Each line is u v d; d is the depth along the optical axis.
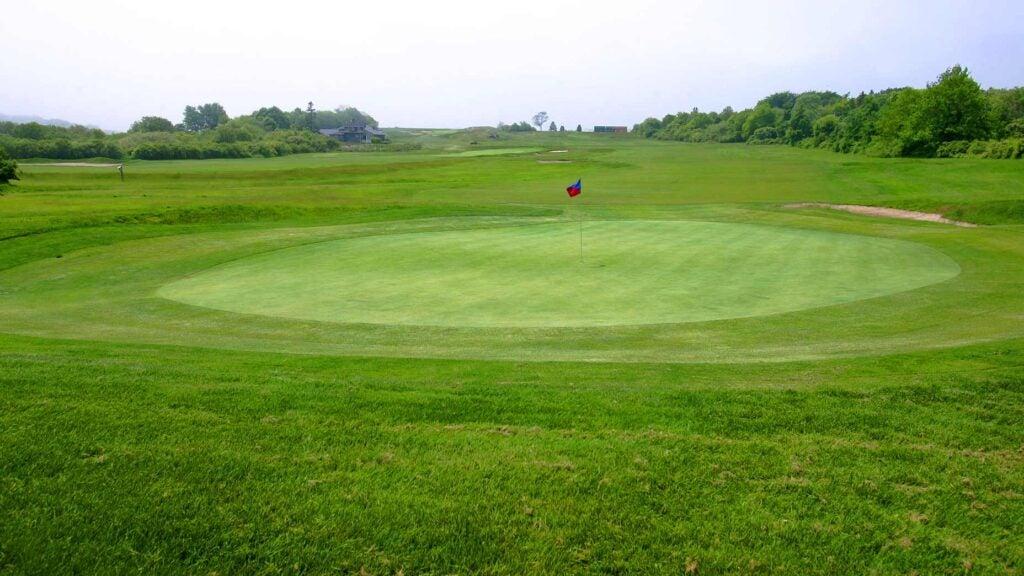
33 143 116.31
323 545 5.29
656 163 93.69
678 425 7.87
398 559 5.15
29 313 17.45
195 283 21.27
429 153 141.38
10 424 7.21
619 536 5.49
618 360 12.48
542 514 5.75
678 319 16.20
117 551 5.14
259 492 5.99
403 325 15.63
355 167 84.25
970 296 18.44
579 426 7.80
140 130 182.50
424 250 27.08
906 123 99.12
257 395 8.58
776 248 27.64
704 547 5.39
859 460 6.92
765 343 13.94
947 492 6.30
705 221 38.69
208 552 5.18
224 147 128.38
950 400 8.91
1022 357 11.62
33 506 5.66
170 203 42.41
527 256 25.66
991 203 40.59
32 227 30.27
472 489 6.14
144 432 7.16
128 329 15.52
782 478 6.49
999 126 97.62
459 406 8.39
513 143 182.62
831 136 133.25
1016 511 6.01
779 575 5.08
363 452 6.84
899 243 28.72
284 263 24.45
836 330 15.06
